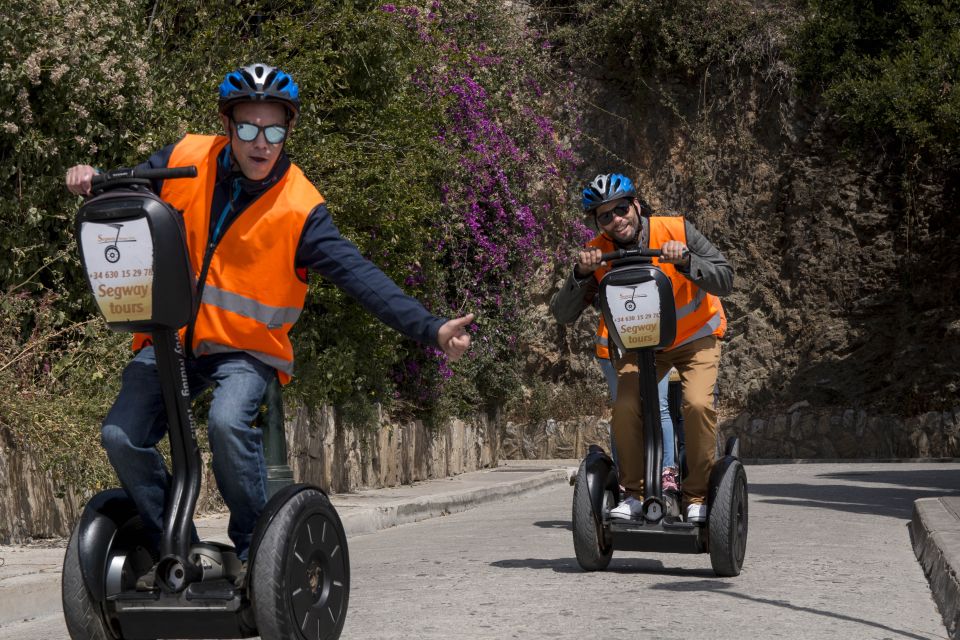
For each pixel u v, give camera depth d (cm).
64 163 962
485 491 1441
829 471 1812
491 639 493
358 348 1416
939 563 636
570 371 2536
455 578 677
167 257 358
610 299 611
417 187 1398
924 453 2217
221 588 369
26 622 625
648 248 649
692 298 656
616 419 660
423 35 1594
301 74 1256
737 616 538
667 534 640
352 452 1396
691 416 645
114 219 356
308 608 386
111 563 375
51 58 929
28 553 759
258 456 387
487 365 1966
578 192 2453
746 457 2361
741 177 2533
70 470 838
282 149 395
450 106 1695
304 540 384
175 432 376
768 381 2438
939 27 1964
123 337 962
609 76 2597
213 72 1233
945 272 2356
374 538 1011
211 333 385
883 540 866
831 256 2444
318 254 390
